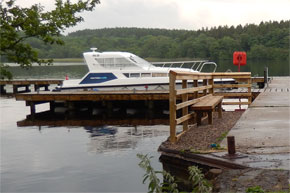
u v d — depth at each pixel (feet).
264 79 76.69
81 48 304.71
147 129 44.19
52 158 29.78
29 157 30.35
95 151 31.91
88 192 21.25
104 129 44.96
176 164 23.84
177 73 26.37
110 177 24.04
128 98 58.95
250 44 278.87
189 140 27.12
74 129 45.52
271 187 15.60
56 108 68.74
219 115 39.70
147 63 73.15
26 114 62.28
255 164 18.95
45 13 20.56
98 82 71.00
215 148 23.21
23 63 20.11
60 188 22.12
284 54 266.57
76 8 21.25
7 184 23.16
